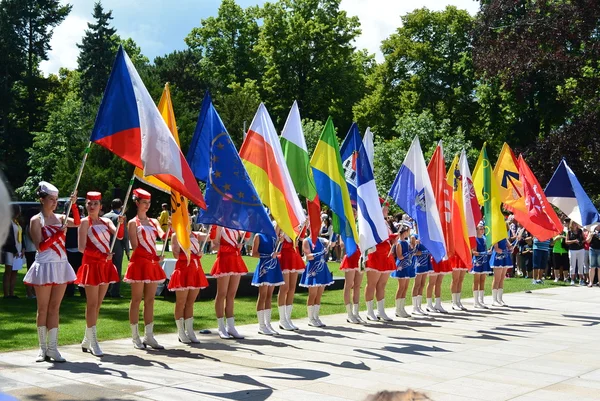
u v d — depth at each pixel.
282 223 10.97
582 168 34.00
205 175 10.04
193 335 10.59
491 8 37.00
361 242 12.43
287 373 8.46
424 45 50.31
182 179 8.61
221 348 10.15
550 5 35.41
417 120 39.09
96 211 9.16
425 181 13.84
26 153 58.22
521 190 16.62
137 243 9.75
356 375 8.43
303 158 12.30
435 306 15.45
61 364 8.56
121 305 14.34
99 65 62.56
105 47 62.88
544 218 16.36
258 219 9.76
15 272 14.98
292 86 52.34
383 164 37.03
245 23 57.59
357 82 53.78
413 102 50.88
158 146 8.48
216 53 57.41
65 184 42.16
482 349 10.53
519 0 36.41
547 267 24.94
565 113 39.66
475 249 15.98
